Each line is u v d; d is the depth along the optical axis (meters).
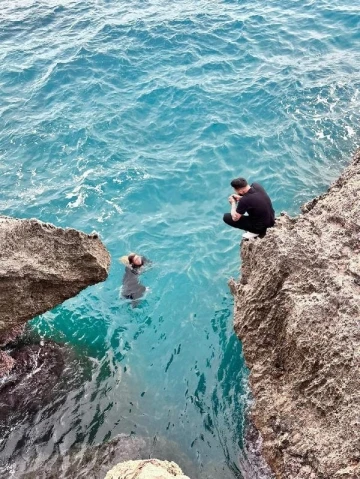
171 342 9.73
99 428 8.43
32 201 13.26
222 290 10.53
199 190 13.07
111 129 15.44
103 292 10.77
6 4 24.30
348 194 8.29
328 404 5.95
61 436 8.34
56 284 8.33
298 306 6.61
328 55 17.88
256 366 7.24
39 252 8.12
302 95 15.97
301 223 8.09
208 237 11.73
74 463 7.87
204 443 8.08
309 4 20.95
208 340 9.66
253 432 7.98
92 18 22.02
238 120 15.25
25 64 19.09
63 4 23.78
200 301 10.38
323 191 12.85
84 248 8.19
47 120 16.09
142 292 10.64
